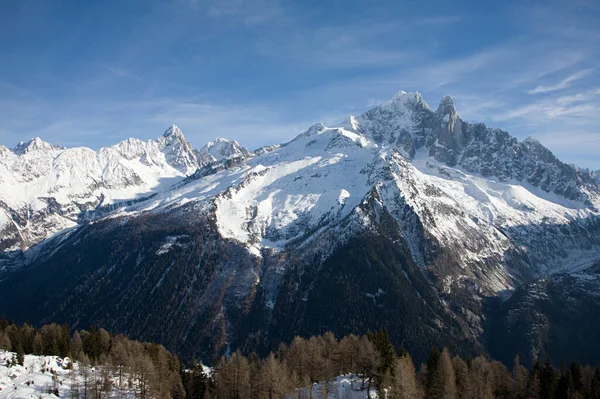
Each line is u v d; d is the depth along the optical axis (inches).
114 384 7721.5
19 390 7007.9
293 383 7150.6
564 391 7613.2
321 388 7150.6
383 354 7076.8
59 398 6998.0
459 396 7047.2
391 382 6333.7
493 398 7426.2
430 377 7121.1
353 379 7490.2
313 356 7775.6
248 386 7539.4
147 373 7445.9
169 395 7637.8
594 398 7529.5
